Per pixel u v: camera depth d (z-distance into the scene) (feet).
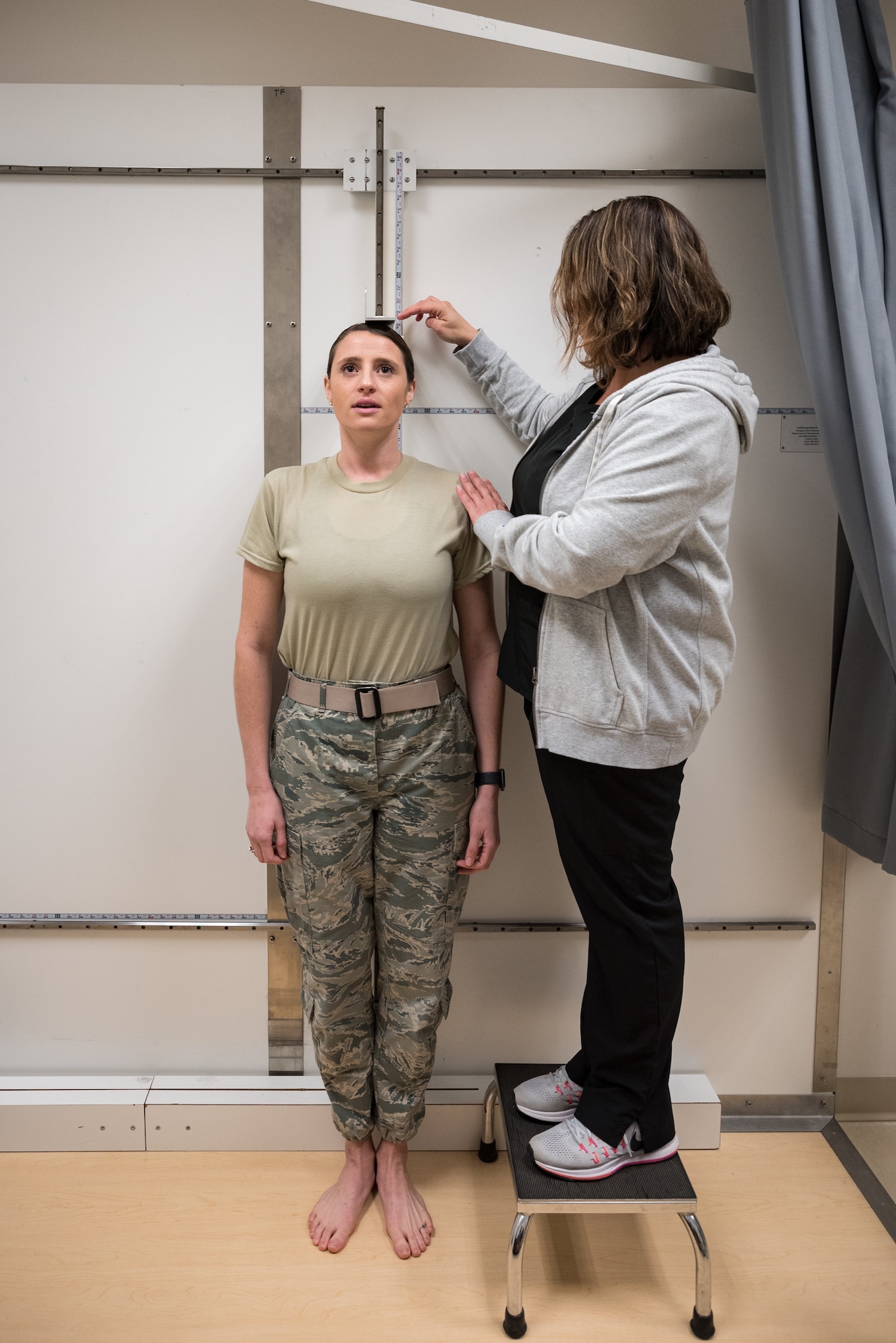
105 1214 5.56
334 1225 5.38
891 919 6.40
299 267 5.81
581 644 4.47
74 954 6.34
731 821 6.35
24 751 6.18
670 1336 4.83
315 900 5.19
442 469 5.70
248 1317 4.88
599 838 4.66
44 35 5.75
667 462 4.03
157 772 6.21
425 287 5.85
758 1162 6.13
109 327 5.85
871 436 4.48
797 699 6.27
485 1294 5.07
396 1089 5.48
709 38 5.91
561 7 5.88
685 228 4.33
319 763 5.07
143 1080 6.31
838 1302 5.04
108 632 6.10
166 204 5.75
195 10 5.75
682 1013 6.50
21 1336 4.73
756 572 6.15
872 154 4.95
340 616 4.94
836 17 4.65
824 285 4.62
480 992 6.42
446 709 5.18
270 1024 6.40
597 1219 5.64
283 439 5.94
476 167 5.78
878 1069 6.35
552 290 4.71
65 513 6.00
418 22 4.99
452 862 5.29
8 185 5.73
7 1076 6.37
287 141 5.71
